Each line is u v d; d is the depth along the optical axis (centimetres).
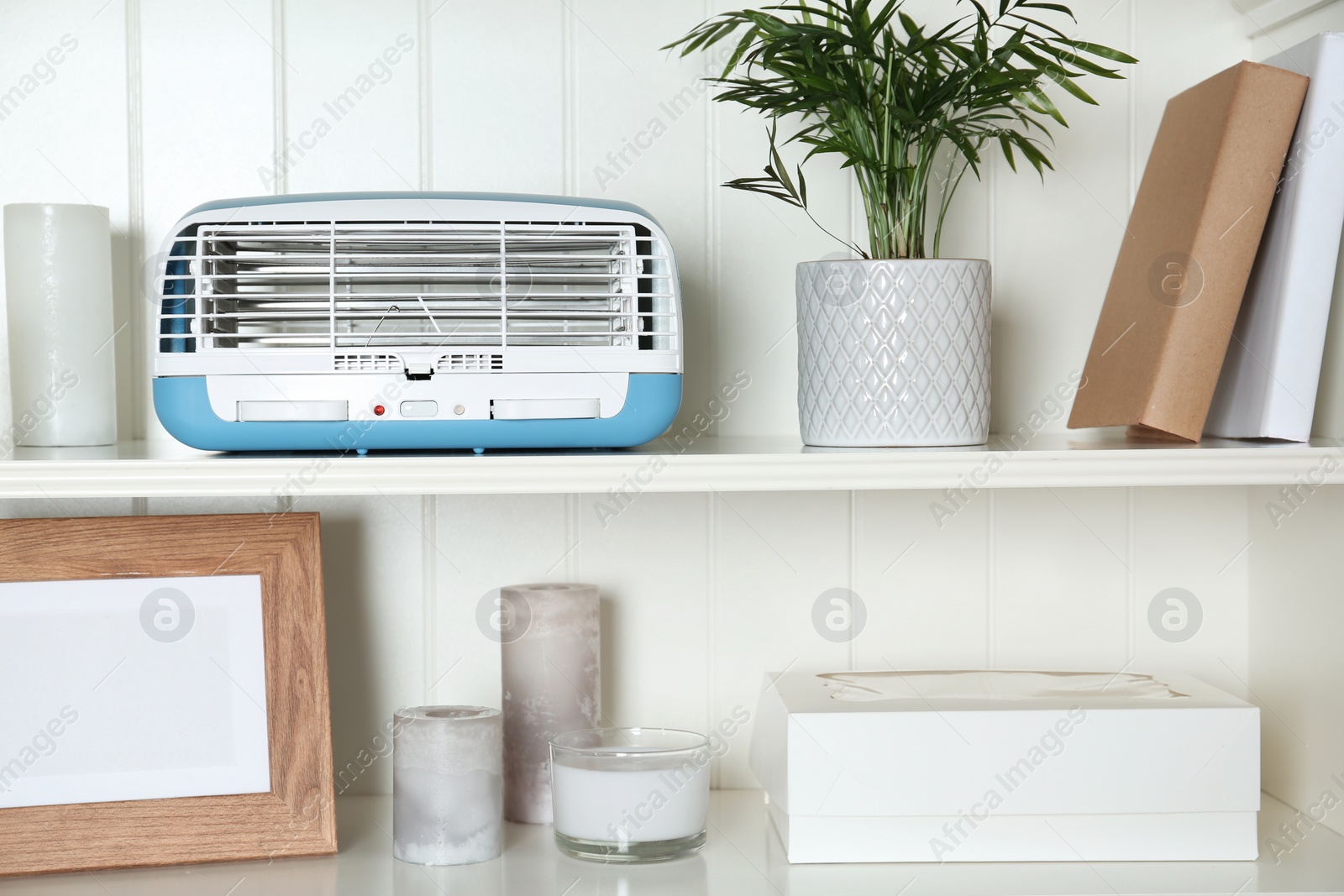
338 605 85
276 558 76
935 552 88
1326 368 75
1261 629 86
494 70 84
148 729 74
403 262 71
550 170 85
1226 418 77
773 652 87
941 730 70
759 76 85
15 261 76
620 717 86
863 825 72
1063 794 71
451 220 68
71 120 82
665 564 86
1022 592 88
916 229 74
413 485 65
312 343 75
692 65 85
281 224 67
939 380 70
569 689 80
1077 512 88
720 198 86
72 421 76
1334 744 77
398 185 84
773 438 85
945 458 67
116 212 83
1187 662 89
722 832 77
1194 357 71
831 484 67
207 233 67
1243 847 72
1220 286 71
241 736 75
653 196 85
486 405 66
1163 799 71
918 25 86
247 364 65
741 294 86
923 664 88
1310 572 80
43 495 63
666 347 69
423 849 72
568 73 85
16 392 76
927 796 71
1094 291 88
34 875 71
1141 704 72
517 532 85
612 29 85
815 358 73
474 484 65
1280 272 71
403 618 85
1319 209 71
